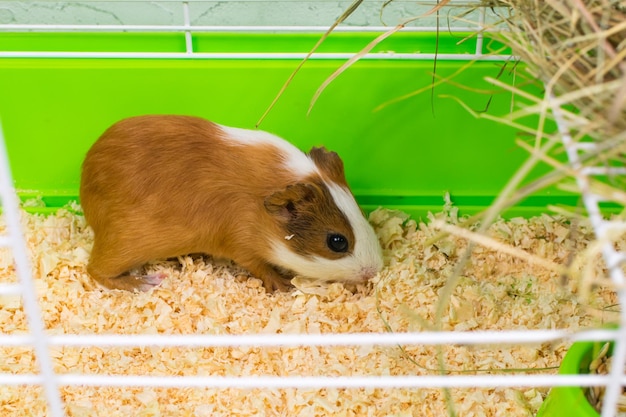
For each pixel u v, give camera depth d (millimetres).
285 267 719
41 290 699
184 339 481
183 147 706
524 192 457
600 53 485
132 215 703
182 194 703
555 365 647
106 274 715
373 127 774
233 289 714
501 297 707
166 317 683
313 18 940
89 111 769
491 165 784
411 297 695
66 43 777
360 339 470
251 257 722
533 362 649
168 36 777
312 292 707
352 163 787
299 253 705
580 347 570
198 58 762
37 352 486
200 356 658
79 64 754
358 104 767
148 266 738
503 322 685
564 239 756
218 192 705
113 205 704
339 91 763
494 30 626
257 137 722
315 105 768
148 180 701
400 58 757
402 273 711
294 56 761
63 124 772
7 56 759
